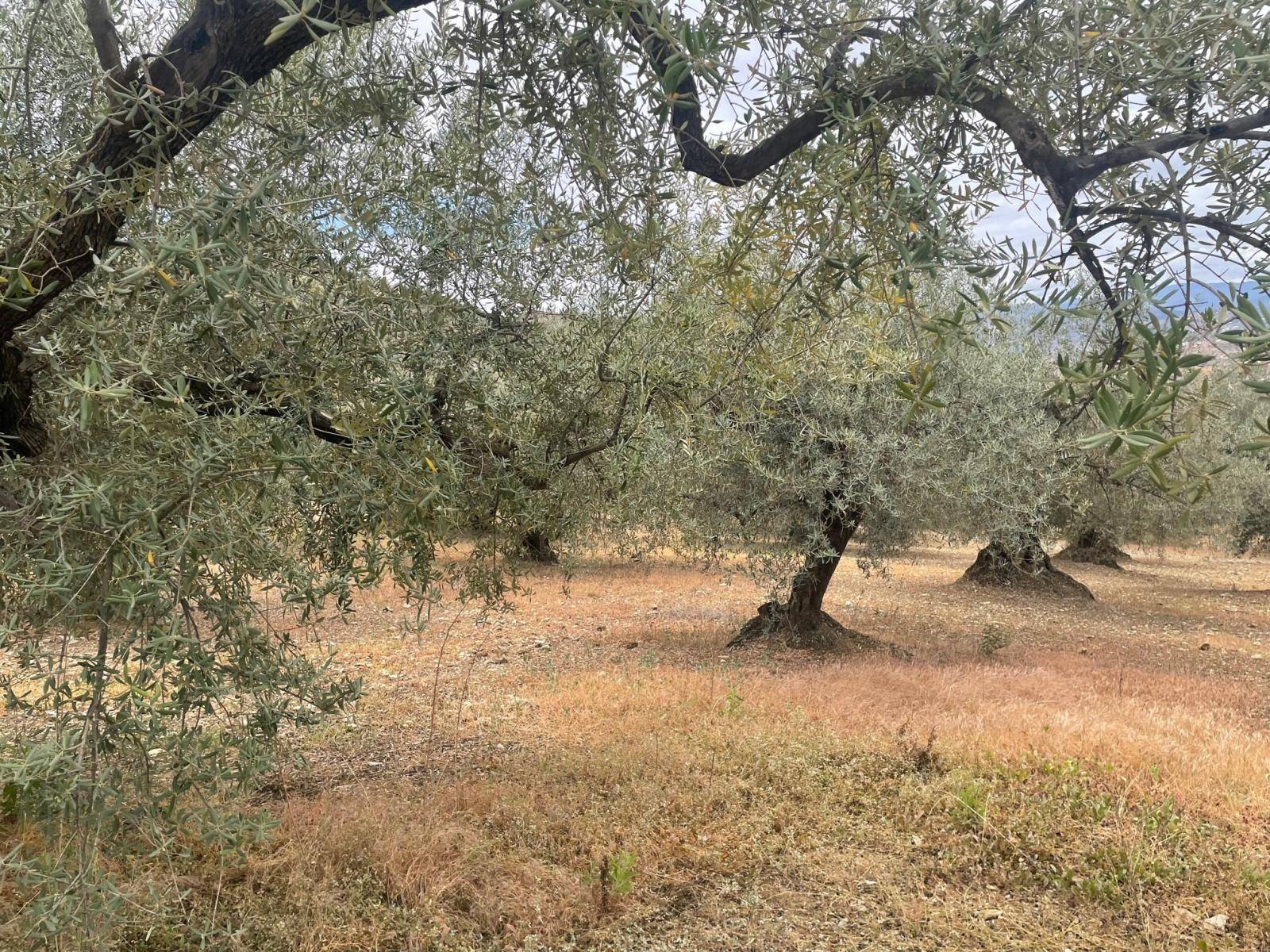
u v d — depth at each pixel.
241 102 2.22
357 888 4.54
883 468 9.59
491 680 9.55
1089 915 4.74
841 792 6.16
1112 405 1.15
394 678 9.59
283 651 2.60
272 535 3.12
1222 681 10.93
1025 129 1.96
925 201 1.98
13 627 2.09
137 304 2.26
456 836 5.12
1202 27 1.75
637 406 4.29
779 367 3.37
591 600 16.22
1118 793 6.14
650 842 5.26
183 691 2.17
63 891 2.12
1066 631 15.03
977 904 4.82
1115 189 1.87
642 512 7.14
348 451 2.61
